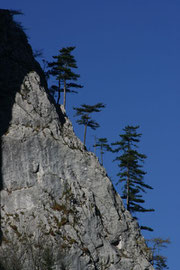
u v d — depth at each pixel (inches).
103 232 4675.2
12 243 4074.8
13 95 4813.0
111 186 4938.5
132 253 4731.8
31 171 4618.6
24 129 4714.6
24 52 5137.8
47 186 4603.8
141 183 5718.5
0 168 4554.6
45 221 4397.1
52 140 4790.8
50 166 4704.7
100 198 4840.1
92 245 4520.2
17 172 4579.2
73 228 4468.5
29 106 4820.4
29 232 4323.3
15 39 5152.6
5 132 4665.4
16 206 4446.4
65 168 4773.6
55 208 4517.7
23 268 4001.0
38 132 4756.4
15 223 4355.3
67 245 4335.6
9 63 4938.5
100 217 4753.9
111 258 4566.9
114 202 4881.9
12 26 5236.2
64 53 5807.1
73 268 4281.5
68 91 5777.6
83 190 4761.3
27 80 4921.3
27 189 4534.9
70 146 4894.2
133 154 5816.9
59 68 5718.5
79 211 4601.4
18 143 4655.5
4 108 4756.4
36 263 4028.1
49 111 4899.1
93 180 4874.5
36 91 4911.4
